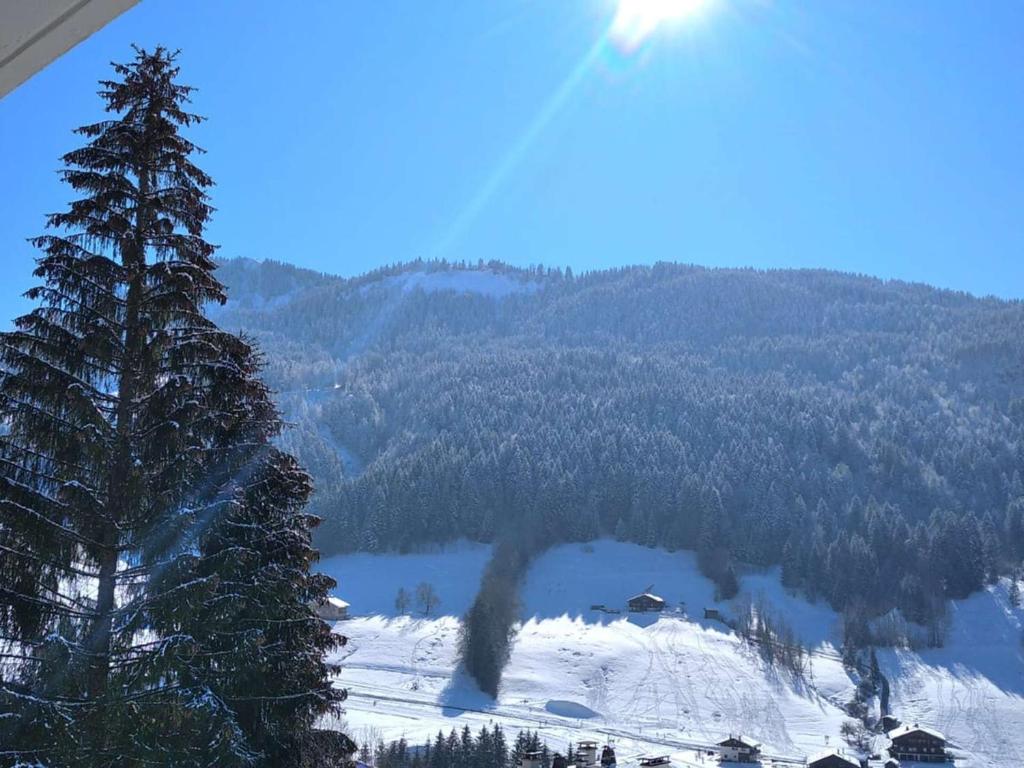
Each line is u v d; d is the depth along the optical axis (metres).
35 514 10.52
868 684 101.69
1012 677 105.56
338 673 15.82
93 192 11.92
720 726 87.94
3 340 10.95
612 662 104.44
